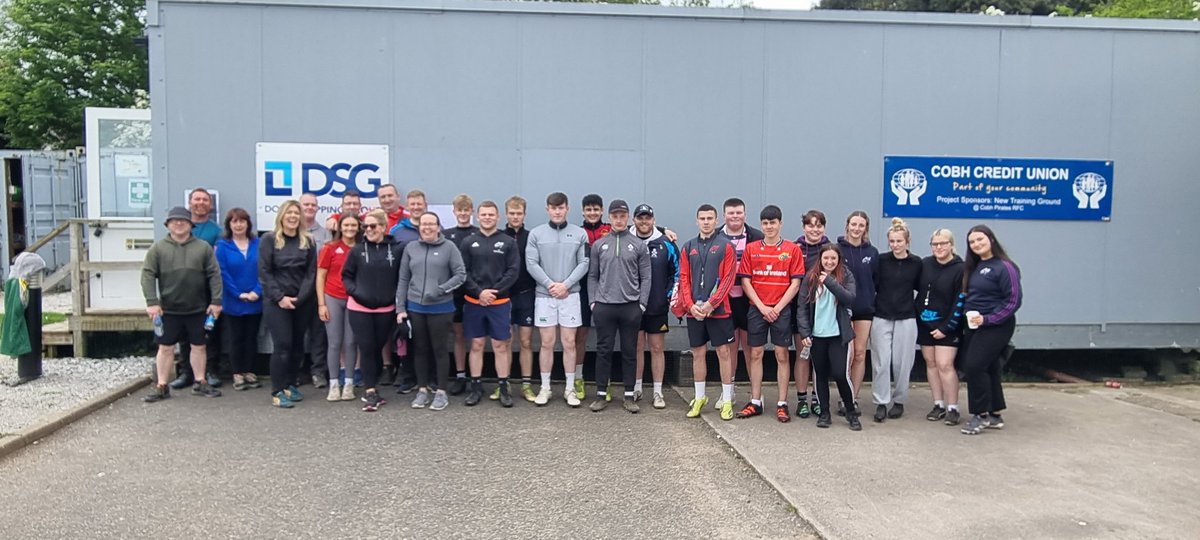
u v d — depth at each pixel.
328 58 6.89
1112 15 18.16
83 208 15.15
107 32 18.28
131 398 6.36
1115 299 7.56
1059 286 7.51
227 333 6.79
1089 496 4.42
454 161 7.03
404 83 6.96
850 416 5.80
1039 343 7.51
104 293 8.13
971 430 5.70
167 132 6.81
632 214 7.14
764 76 7.18
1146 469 4.93
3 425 5.32
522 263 6.46
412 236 6.48
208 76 6.82
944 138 7.36
